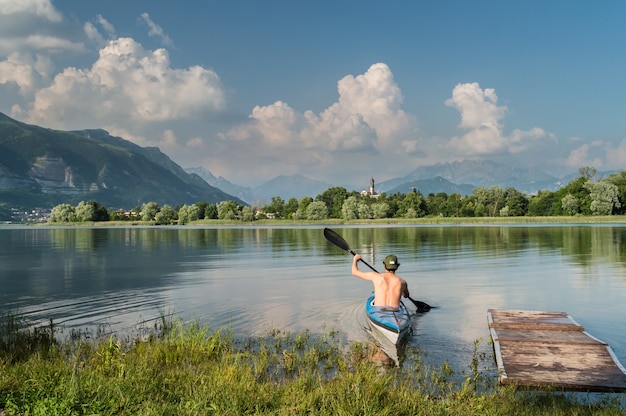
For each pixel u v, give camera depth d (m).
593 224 90.56
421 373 8.84
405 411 6.60
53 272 24.20
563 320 12.26
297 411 6.38
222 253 35.56
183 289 18.27
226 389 7.02
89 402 6.43
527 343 10.34
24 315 13.83
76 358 8.94
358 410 6.36
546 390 7.98
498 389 8.02
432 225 100.00
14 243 51.78
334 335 11.48
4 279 21.55
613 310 13.98
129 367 8.18
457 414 6.59
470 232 63.53
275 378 8.57
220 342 10.32
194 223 137.50
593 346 10.09
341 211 145.88
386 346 10.55
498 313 13.14
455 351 10.19
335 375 8.70
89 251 38.59
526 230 66.56
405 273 22.36
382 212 136.62
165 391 7.09
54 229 112.62
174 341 10.36
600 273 21.48
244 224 133.88
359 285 18.97
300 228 96.62
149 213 143.88
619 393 7.91
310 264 27.02
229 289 18.19
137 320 13.09
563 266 24.28
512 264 25.50
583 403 7.48
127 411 6.20
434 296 16.48
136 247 43.19
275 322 12.77
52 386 6.98
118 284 19.70
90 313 14.02
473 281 19.72
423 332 11.70
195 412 6.06
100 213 152.50
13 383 6.96
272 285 19.12
